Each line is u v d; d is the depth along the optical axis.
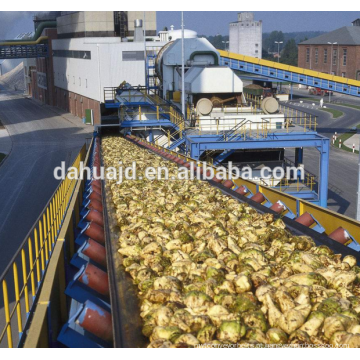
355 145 46.75
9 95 120.50
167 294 5.51
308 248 7.13
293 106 78.12
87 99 66.12
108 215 9.96
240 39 162.00
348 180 33.50
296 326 4.85
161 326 4.90
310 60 110.06
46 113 80.12
